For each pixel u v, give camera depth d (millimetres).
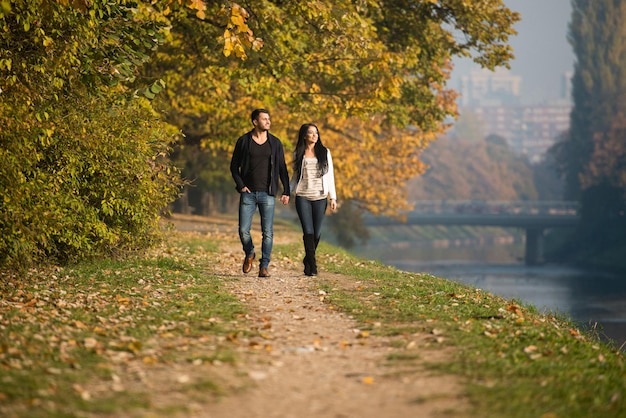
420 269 147250
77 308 17812
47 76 23047
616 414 10070
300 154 24594
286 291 21609
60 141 24625
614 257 166000
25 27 20594
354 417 9969
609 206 177000
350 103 45062
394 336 15195
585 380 11797
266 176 23812
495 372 12086
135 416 9789
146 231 28766
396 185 91000
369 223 181375
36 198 22516
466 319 17203
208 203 99938
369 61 43219
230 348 13812
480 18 51625
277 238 53406
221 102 46906
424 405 10398
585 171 187625
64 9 21953
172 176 29422
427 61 56562
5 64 20406
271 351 13648
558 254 186000
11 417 9492
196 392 10867
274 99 43625
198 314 17312
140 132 27234
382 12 51188
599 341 18844
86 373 11734
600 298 95812
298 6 36156
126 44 24141
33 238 21875
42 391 10555
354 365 12688
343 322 16812
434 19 53000
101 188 26328
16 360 12133
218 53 39469
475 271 144625
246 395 10844
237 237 52250
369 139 74312
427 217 187000
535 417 9875
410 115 59938
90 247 25750
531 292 104438
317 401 10633
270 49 37656
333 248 45906
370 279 24984
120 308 17875
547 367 12406
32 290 20547
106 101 26094
